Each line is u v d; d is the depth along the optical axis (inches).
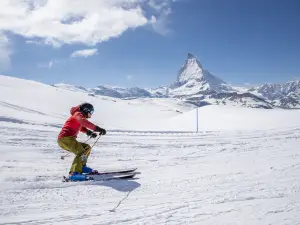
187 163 321.7
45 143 406.6
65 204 173.3
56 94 2856.8
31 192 193.9
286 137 597.9
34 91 2721.5
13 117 821.9
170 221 146.2
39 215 153.4
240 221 145.9
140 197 190.9
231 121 1707.7
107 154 365.7
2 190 193.0
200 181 237.1
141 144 475.8
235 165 309.4
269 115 1722.4
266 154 382.3
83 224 140.9
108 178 237.6
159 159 344.5
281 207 168.4
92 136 251.9
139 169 286.5
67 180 225.3
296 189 211.3
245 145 477.1
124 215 154.7
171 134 687.7
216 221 146.1
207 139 578.6
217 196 193.2
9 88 2536.9
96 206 170.7
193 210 163.5
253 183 230.8
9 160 284.8
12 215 152.6
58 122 940.0
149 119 2453.2
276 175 259.4
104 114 2503.7
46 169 261.7
